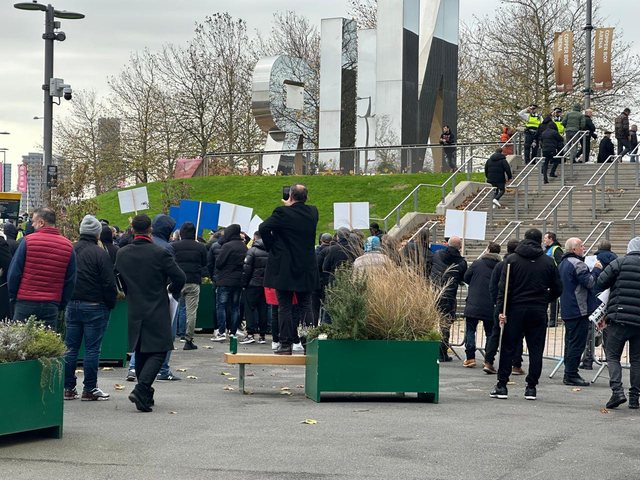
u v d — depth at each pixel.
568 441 10.05
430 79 39.31
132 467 8.69
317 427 10.59
